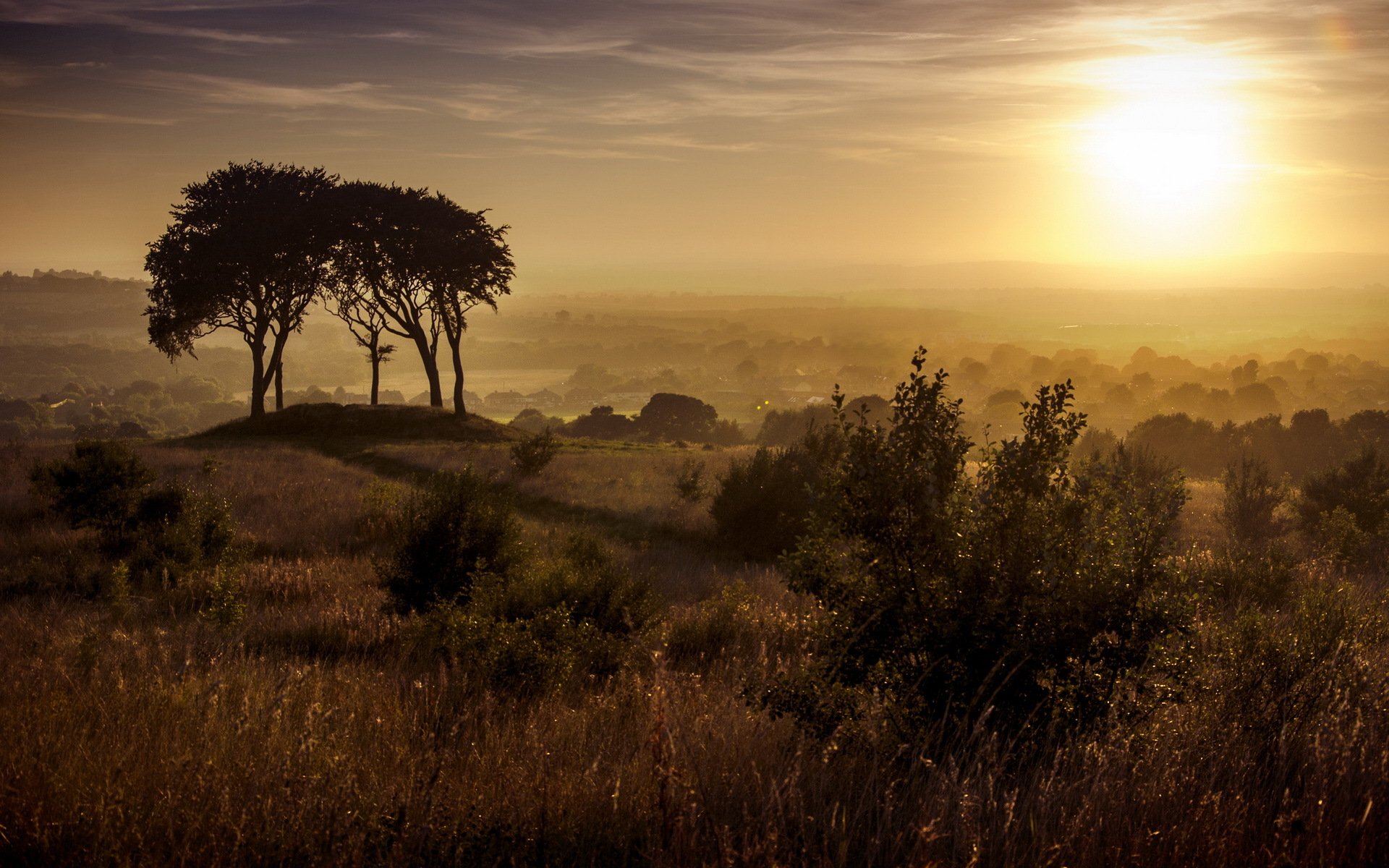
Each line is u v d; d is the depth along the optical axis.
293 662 7.34
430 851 3.23
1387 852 3.10
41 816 3.36
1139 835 3.15
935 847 3.16
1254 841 3.26
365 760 4.18
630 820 3.51
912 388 4.58
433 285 50.34
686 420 125.62
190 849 3.12
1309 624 5.84
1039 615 4.18
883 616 4.36
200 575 13.80
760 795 3.45
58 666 6.45
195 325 50.28
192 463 31.66
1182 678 4.27
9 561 16.02
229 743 4.31
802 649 7.42
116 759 4.00
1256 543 17.27
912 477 4.40
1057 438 4.48
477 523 11.66
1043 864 3.04
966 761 3.78
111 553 16.69
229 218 49.34
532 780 3.89
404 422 47.78
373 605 11.68
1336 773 3.45
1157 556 4.24
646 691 5.93
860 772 4.00
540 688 6.41
